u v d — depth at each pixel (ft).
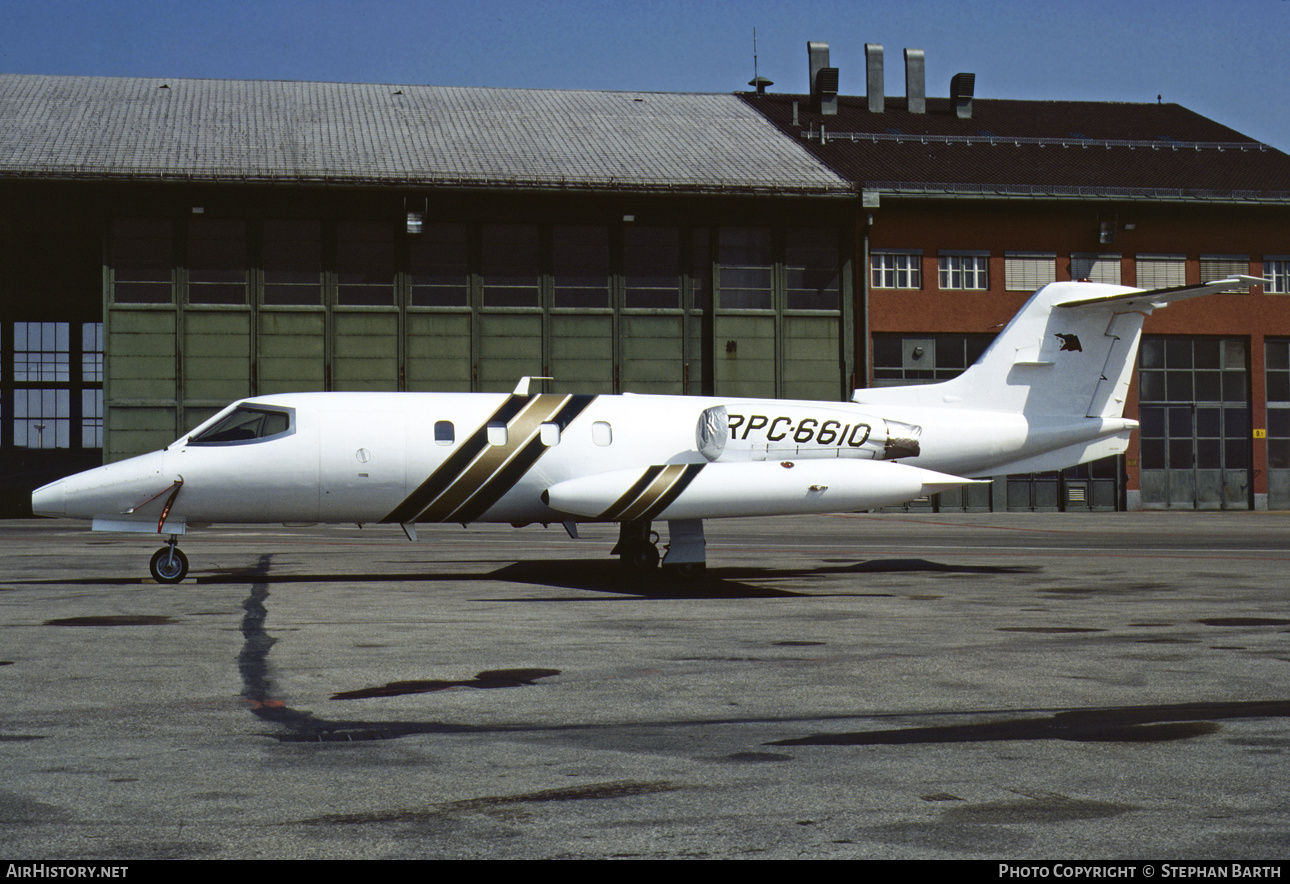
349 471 48.16
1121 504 136.36
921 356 132.05
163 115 126.93
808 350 126.41
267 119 128.77
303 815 16.10
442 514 50.24
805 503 49.85
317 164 117.29
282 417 48.16
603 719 22.20
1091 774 18.28
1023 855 14.53
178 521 47.70
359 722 21.90
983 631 34.32
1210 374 138.72
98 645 30.91
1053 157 144.15
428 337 119.65
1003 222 133.69
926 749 19.84
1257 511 135.64
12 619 36.09
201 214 115.34
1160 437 137.69
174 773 18.21
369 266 118.83
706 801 16.76
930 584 49.44
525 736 20.79
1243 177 141.38
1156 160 145.18
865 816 16.10
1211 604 41.57
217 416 48.39
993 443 57.16
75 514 46.39
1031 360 58.39
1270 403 139.44
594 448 50.80
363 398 49.55
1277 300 138.92
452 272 120.26
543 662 28.53
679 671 27.32
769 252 126.00
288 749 19.79
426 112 136.56
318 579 50.19
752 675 26.81
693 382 124.57
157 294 115.44
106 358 114.32
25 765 18.67
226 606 39.73
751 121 146.51
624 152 129.59
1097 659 29.19
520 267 121.49
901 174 135.44
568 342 122.21
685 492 48.62
